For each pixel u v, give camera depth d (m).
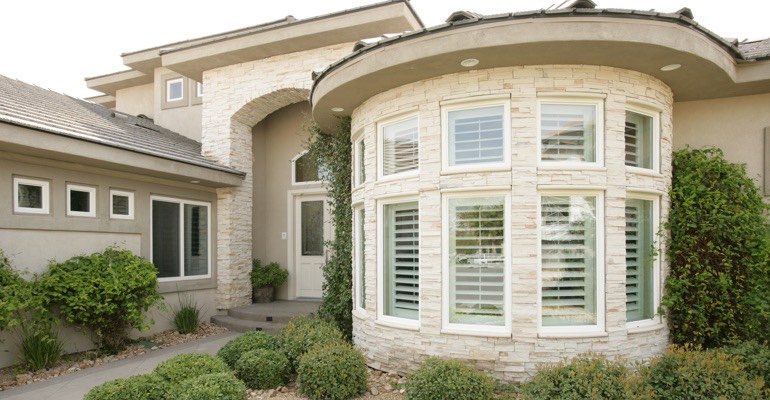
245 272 10.73
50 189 7.02
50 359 6.52
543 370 4.57
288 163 11.83
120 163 7.46
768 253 5.61
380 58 5.35
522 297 5.14
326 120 7.75
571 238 5.29
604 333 5.15
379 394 5.32
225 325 9.52
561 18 4.61
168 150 9.05
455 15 4.90
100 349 7.45
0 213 6.34
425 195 5.62
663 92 5.80
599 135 5.30
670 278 5.65
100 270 7.16
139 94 14.23
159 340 8.35
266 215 11.98
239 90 10.54
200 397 4.25
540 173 5.18
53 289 6.56
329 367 5.14
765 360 4.75
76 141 6.78
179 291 9.31
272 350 5.94
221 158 10.59
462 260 5.49
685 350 5.37
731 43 5.49
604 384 4.13
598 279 5.23
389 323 5.99
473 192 5.39
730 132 6.50
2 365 6.34
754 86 6.02
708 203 5.72
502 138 5.38
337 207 8.09
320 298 11.39
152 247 8.80
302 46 9.84
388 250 6.29
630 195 5.49
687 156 6.16
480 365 5.24
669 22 4.70
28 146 6.18
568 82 5.21
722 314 5.62
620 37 4.63
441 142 5.56
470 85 5.40
